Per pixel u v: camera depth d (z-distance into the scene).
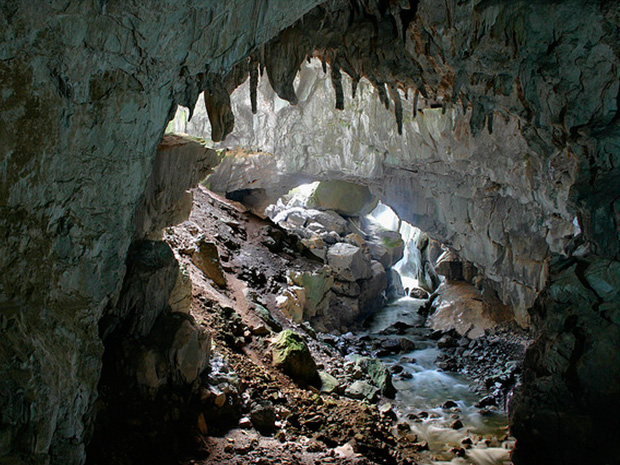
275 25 3.95
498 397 8.90
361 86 10.06
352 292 15.44
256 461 4.87
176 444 4.69
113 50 3.14
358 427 6.40
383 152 11.31
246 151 13.12
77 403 3.52
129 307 5.10
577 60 4.91
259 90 11.41
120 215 3.76
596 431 4.64
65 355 3.25
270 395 6.27
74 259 3.41
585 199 5.25
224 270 10.34
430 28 5.24
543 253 10.05
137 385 4.85
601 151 5.11
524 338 10.85
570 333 5.05
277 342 7.53
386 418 7.48
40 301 3.09
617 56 4.73
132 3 2.97
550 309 5.40
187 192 5.98
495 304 12.72
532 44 4.95
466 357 11.08
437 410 8.36
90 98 3.21
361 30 5.60
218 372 5.78
